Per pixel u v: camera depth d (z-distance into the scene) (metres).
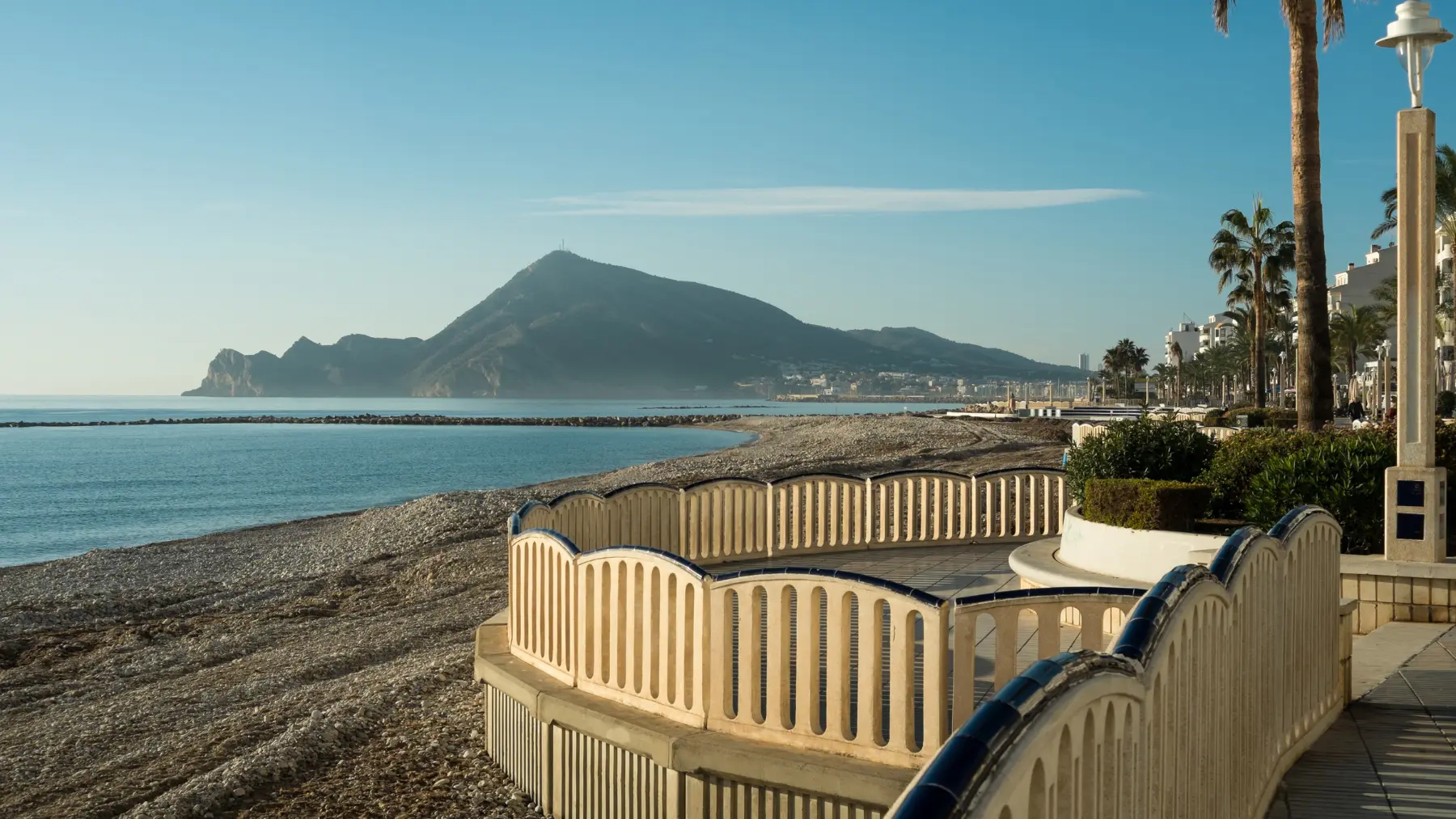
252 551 28.92
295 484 63.34
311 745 9.34
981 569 11.13
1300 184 15.94
